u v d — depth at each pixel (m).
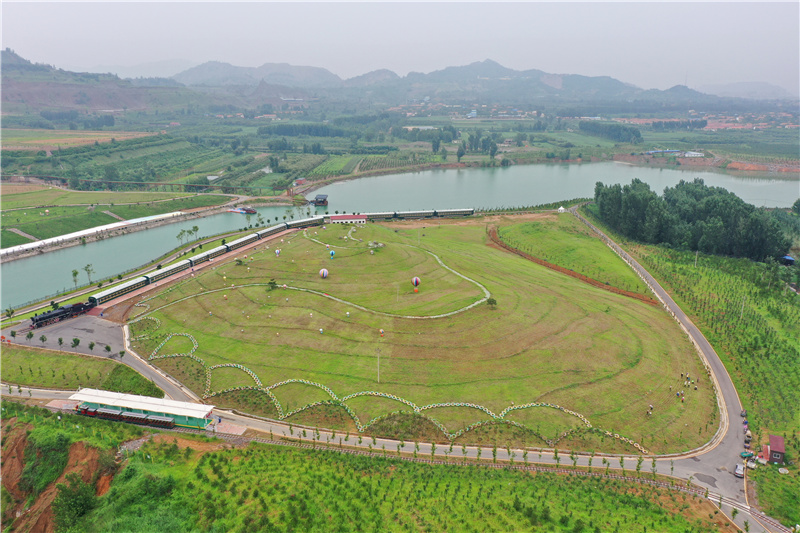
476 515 91.88
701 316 185.12
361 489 98.50
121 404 123.06
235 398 131.88
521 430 121.31
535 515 91.00
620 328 168.00
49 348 155.50
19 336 163.00
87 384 139.62
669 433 122.81
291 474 101.75
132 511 91.31
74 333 164.88
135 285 198.88
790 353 156.50
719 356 159.38
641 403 132.50
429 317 169.38
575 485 103.75
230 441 114.94
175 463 104.69
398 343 154.75
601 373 143.00
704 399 136.75
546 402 130.88
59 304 188.88
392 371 141.75
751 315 182.00
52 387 138.62
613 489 103.25
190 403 124.50
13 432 116.25
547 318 171.50
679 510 98.00
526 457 111.94
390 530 87.75
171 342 158.00
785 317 179.88
